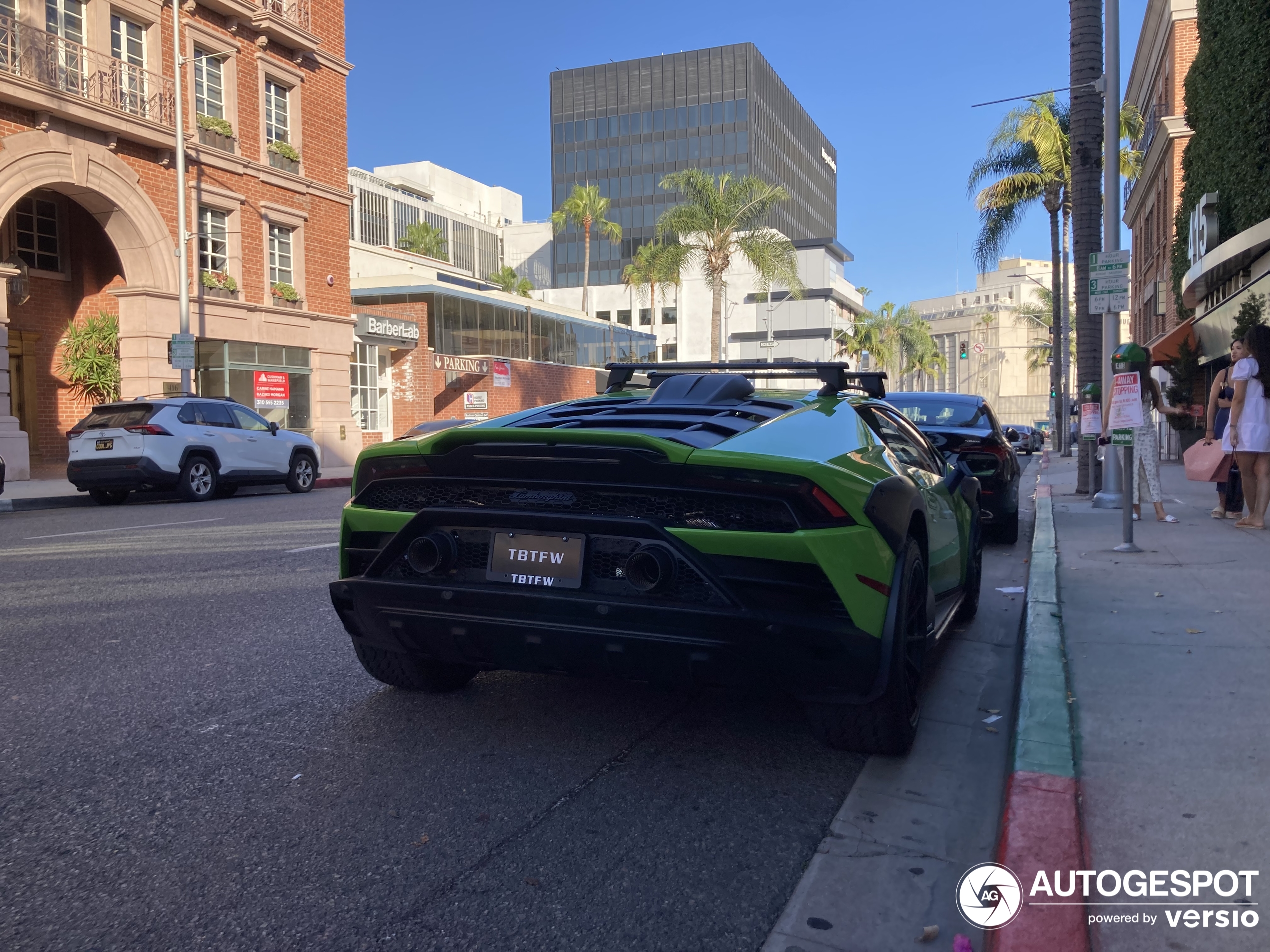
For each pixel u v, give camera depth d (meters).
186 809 2.94
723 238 37.28
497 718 3.80
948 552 4.56
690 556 2.93
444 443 3.23
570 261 94.75
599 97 94.06
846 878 2.53
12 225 20.61
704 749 3.48
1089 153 12.95
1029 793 2.78
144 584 6.82
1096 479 12.54
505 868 2.57
